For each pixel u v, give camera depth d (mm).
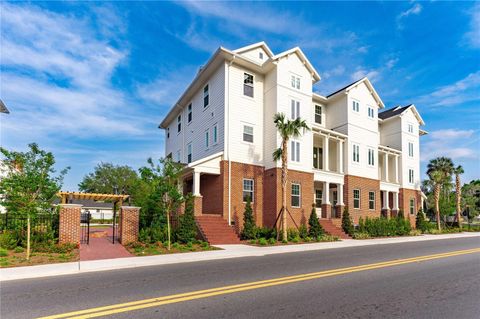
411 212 32000
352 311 5836
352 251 14773
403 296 6859
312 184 22719
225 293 7008
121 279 8641
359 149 27047
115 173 58938
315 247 16062
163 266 10836
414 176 32750
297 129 19359
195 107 26219
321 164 27766
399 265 10844
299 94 22812
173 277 8820
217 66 22375
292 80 22609
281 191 20766
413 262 11547
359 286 7707
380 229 23453
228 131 20859
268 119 22188
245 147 21516
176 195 15289
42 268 10156
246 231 18812
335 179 24844
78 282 8328
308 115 23203
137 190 22844
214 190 20906
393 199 30906
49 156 12719
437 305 6254
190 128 27109
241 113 21641
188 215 17016
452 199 47438
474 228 34844
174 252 13883
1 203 11820
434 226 31641
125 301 6465
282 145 19406
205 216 18672
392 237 23391
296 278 8562
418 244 18484
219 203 20219
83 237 19562
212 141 22562
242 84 21953
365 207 26641
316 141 27734
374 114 28922
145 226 18578
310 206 22328
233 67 21641
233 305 6148
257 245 16797
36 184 12195
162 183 15375
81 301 6504
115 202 24156
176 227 17266
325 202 24078
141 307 6059
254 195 21406
